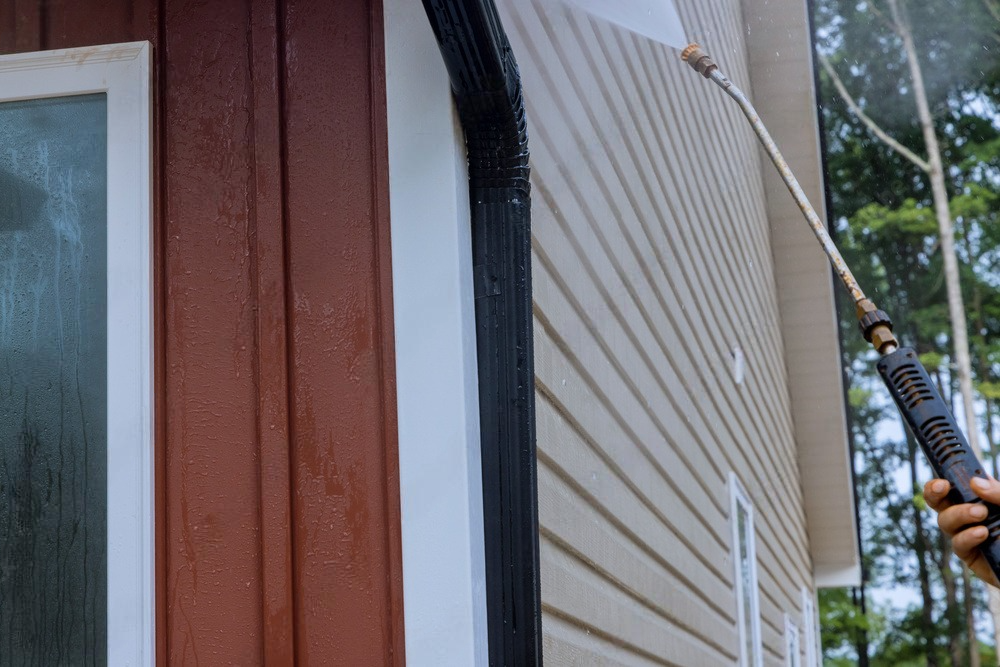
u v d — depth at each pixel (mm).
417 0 2211
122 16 2283
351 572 2033
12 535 2109
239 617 2047
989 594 23984
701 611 5238
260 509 2076
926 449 1657
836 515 11992
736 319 7242
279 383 2111
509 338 2166
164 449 2119
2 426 2150
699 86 6324
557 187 3148
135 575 2066
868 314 1791
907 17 24672
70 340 2174
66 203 2227
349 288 2129
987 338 23859
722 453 6285
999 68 23891
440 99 2164
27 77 2264
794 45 9266
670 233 4992
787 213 10188
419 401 2068
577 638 2963
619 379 3758
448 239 2117
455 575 2000
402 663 1984
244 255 2172
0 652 2070
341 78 2207
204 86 2242
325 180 2172
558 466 2879
